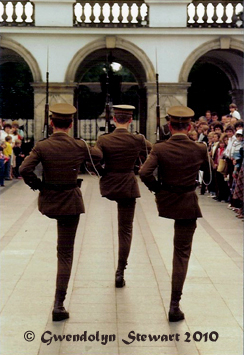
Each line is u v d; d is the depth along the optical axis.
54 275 8.54
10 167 20.89
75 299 7.53
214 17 22.50
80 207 6.95
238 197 13.48
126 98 28.12
